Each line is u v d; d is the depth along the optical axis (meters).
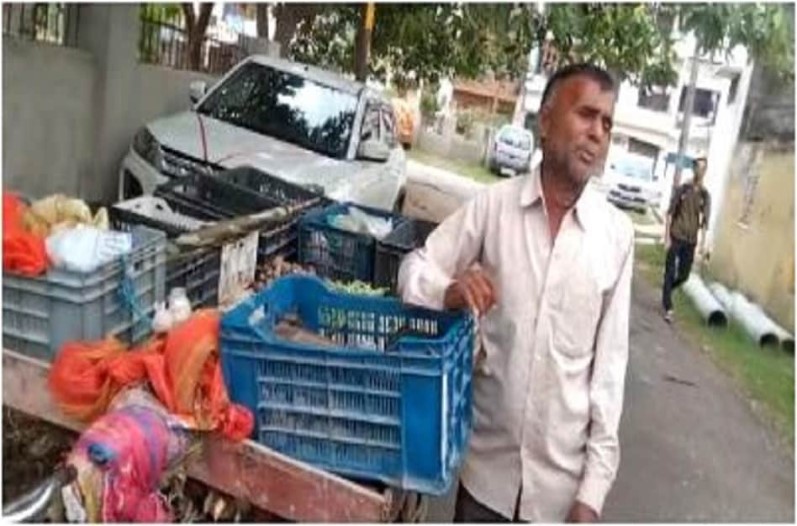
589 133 2.21
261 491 2.65
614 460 2.34
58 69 7.30
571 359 2.31
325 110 8.00
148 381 2.61
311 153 7.52
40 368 2.92
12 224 3.06
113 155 8.29
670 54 12.00
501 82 27.64
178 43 11.15
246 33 16.56
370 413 2.58
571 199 2.27
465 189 17.02
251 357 2.64
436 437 2.54
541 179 2.30
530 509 2.38
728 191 15.01
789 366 8.96
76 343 2.89
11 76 6.68
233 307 2.98
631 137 26.08
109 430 2.36
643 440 5.92
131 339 3.22
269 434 2.67
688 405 6.96
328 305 3.17
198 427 2.55
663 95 25.70
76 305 2.97
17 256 2.96
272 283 3.25
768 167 12.85
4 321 3.05
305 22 15.94
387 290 4.39
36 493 2.19
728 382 7.92
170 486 2.63
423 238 5.37
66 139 7.53
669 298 10.09
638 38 10.72
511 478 2.39
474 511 2.47
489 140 26.28
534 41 11.70
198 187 4.99
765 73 14.26
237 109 7.93
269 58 8.50
